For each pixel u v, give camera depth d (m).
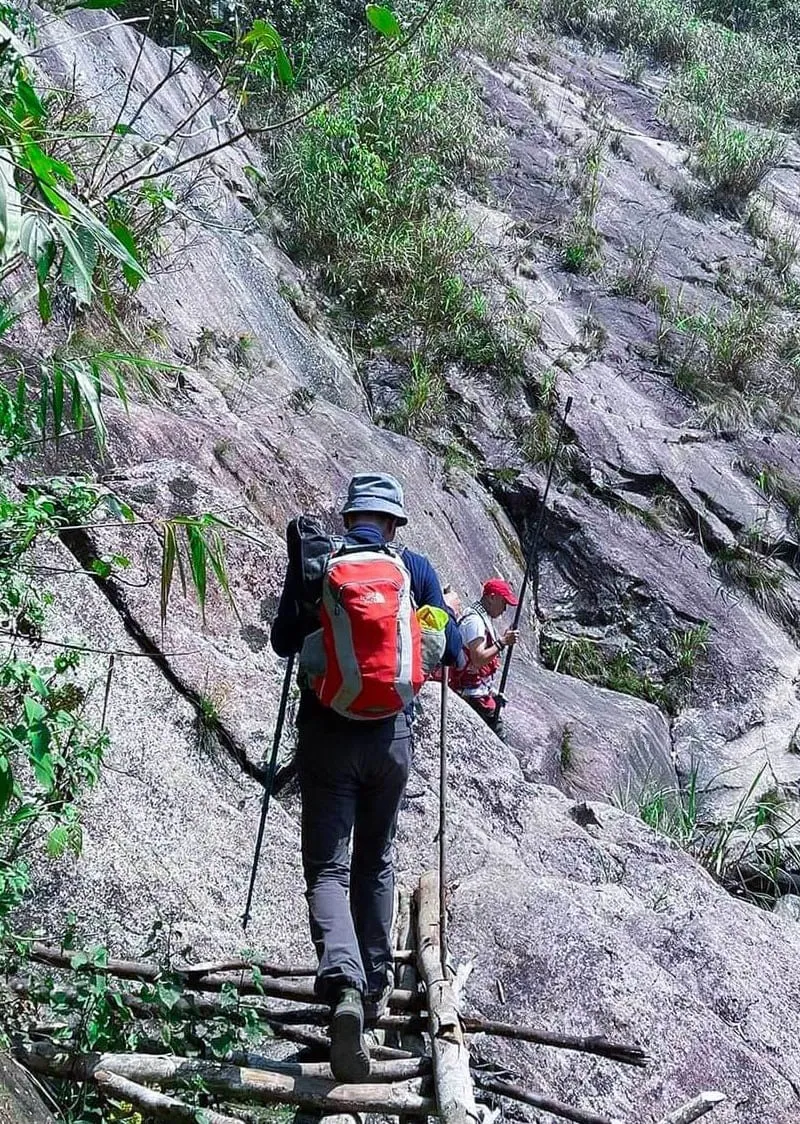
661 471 10.63
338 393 9.98
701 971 4.34
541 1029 3.80
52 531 3.64
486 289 11.79
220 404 7.56
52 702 3.72
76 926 3.65
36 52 3.06
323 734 3.50
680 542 10.29
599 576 9.87
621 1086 3.71
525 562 10.05
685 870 5.16
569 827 5.21
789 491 10.99
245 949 3.94
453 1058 3.16
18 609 4.16
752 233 15.13
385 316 11.13
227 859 4.40
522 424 10.70
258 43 4.11
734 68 19.95
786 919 5.03
